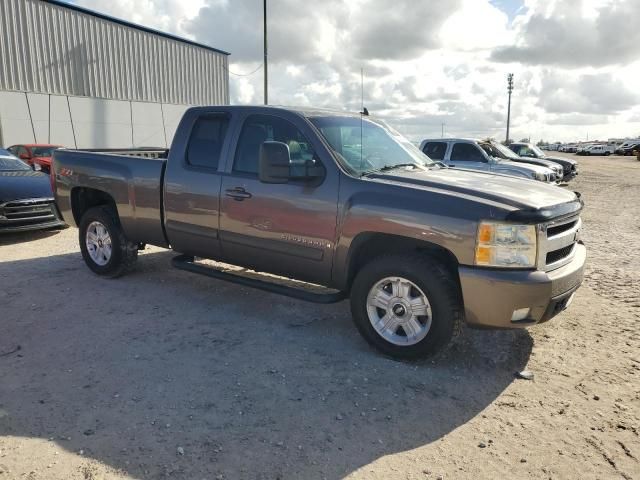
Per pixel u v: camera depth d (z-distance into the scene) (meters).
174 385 3.60
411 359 3.96
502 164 13.13
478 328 3.71
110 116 24.78
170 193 5.21
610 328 4.72
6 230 7.95
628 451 2.90
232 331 4.60
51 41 21.83
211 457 2.81
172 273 6.40
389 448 2.94
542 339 4.47
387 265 3.91
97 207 6.12
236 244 4.80
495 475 2.71
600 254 7.89
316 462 2.79
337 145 4.40
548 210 3.66
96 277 6.22
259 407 3.34
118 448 2.88
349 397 3.48
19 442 2.92
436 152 13.95
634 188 20.59
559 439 3.03
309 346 4.30
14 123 20.62
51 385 3.59
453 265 3.86
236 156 4.80
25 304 5.23
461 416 3.28
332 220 4.14
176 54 28.30
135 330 4.59
